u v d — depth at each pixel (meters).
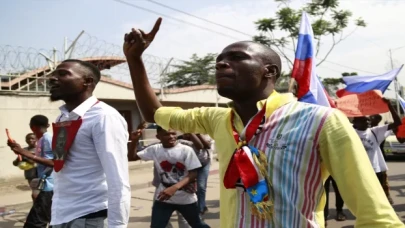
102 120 2.58
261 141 1.54
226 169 1.66
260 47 1.67
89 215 2.55
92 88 2.91
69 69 2.82
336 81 15.44
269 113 1.57
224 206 1.67
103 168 2.55
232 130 1.69
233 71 1.62
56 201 2.65
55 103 11.23
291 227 1.44
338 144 1.41
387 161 15.15
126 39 2.06
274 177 1.48
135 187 10.25
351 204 1.38
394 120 5.86
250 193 1.49
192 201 4.10
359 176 1.35
